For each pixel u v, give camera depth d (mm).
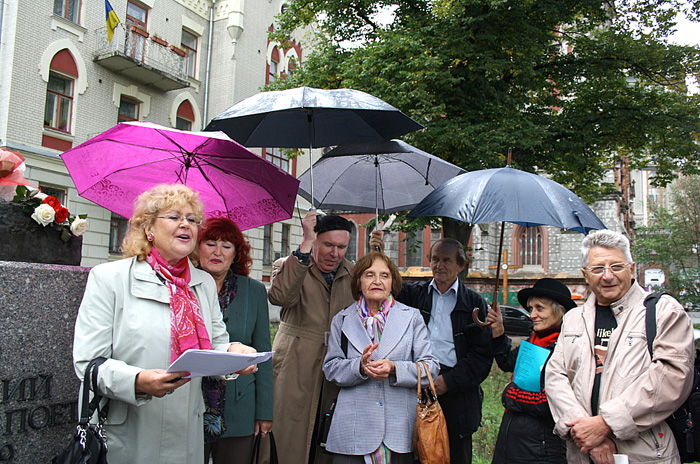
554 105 14250
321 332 3758
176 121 19172
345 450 3094
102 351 2172
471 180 3641
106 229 15977
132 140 3217
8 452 2484
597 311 2963
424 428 2955
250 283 3377
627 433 2520
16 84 14078
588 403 2746
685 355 2541
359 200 5254
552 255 31391
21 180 2900
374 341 3285
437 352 3895
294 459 3561
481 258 32062
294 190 3557
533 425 3223
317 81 13273
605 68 13594
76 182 3309
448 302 4051
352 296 3768
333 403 3371
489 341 3768
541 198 3373
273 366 3832
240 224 3725
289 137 4285
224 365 2014
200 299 2508
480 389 4105
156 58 17375
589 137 12977
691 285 30438
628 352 2674
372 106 3508
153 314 2266
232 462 3188
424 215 3637
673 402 2502
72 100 15703
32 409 2584
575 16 13719
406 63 11680
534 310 3490
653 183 15617
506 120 11430
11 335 2518
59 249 2922
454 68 11938
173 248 2352
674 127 13211
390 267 3402
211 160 3494
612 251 2857
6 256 2650
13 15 14055
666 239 31609
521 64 12008
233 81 20000
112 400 2236
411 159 4879
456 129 11000
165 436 2295
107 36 15906
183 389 2373
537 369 3223
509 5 11555
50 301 2684
